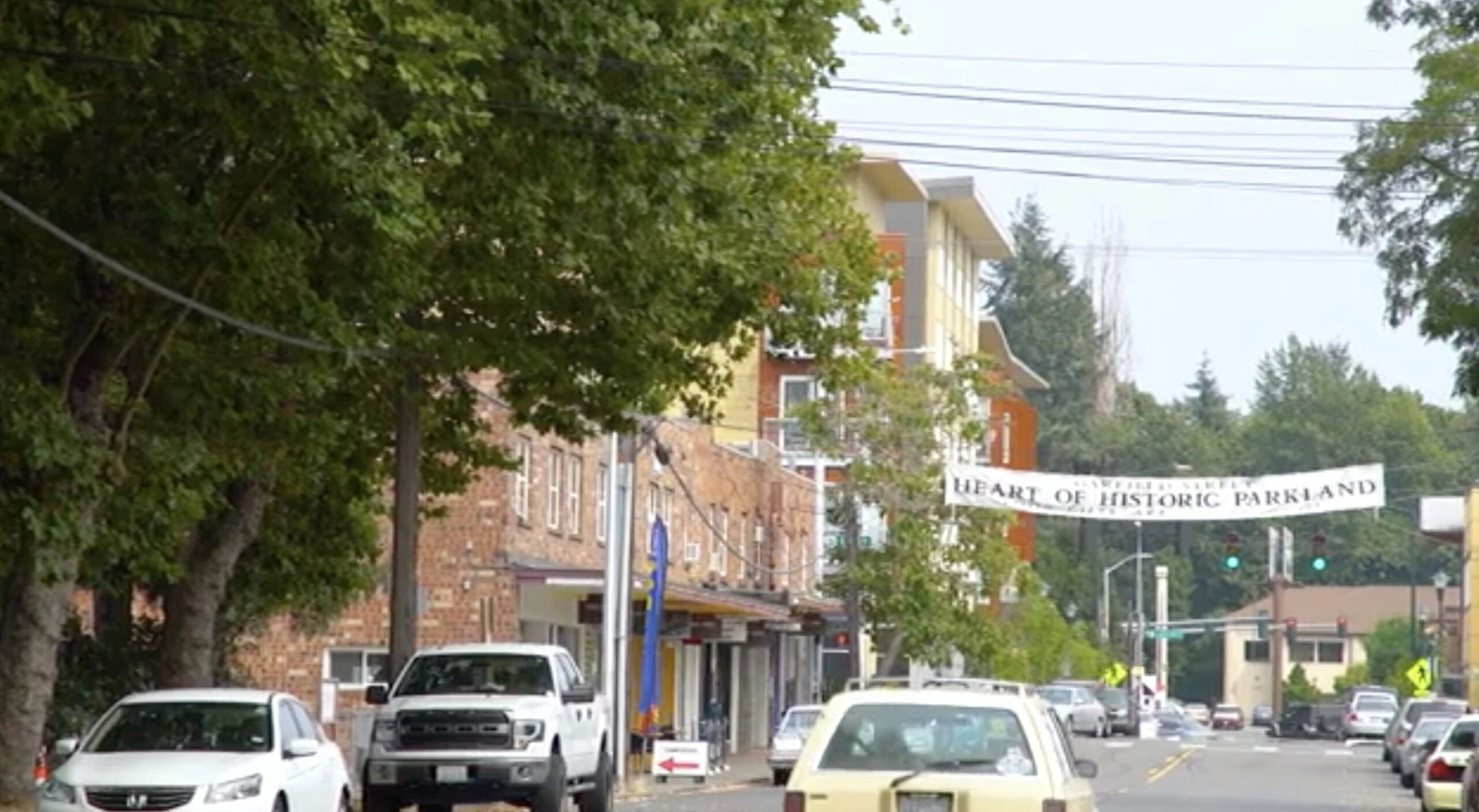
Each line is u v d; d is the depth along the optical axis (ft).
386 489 255.50
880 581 325.42
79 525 128.67
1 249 130.41
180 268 131.95
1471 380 210.79
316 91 117.39
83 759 122.93
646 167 136.87
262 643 259.19
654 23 126.62
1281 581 642.63
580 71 126.62
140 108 125.18
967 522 330.34
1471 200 206.80
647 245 149.79
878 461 324.39
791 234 168.35
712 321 168.55
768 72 140.67
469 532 258.37
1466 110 208.85
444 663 166.40
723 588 339.77
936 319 479.00
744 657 389.39
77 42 118.93
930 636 324.19
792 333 178.09
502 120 131.13
